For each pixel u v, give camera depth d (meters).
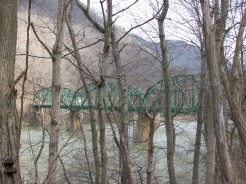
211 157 9.31
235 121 8.50
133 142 10.05
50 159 6.04
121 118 6.61
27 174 6.95
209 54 6.21
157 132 14.88
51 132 6.15
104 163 6.83
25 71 4.44
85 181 10.27
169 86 9.13
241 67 11.44
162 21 9.05
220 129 6.35
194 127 17.03
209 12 6.14
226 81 8.39
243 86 10.13
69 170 9.96
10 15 4.28
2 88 4.19
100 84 6.20
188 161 15.49
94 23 7.51
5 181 4.05
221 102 6.34
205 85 11.18
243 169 8.82
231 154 9.18
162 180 11.68
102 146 6.74
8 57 4.27
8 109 4.20
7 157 4.11
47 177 5.55
